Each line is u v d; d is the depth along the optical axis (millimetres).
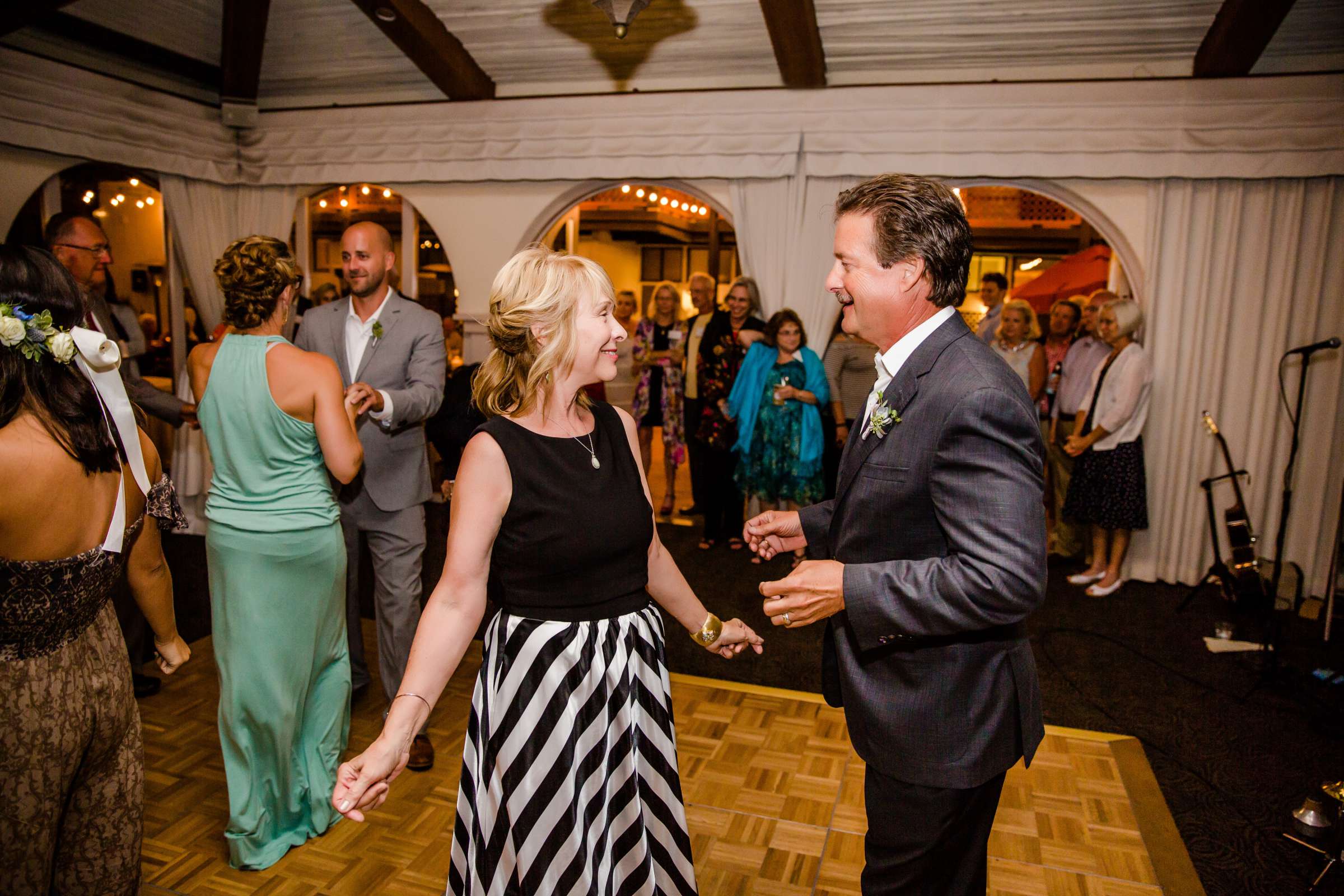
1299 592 3566
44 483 1247
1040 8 4234
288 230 5703
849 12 4414
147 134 5086
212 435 2012
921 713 1282
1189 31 4250
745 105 4910
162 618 1663
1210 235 4410
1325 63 4242
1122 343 4293
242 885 2010
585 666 1320
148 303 7293
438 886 2031
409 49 4875
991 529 1149
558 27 4820
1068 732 2885
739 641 1668
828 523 1600
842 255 1320
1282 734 2912
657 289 5961
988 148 4551
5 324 1211
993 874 2129
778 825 2314
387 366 2648
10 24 4211
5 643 1250
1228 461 3959
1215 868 2174
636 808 1366
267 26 5203
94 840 1445
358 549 2846
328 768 2225
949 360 1255
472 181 5430
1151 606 4254
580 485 1339
